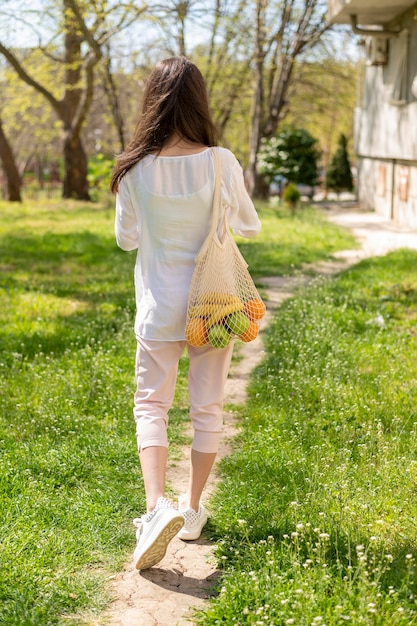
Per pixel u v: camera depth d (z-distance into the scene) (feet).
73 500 11.54
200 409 10.18
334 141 189.16
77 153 88.07
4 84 101.09
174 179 9.44
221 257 9.54
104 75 94.17
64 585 9.21
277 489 11.93
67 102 86.53
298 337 21.29
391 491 11.51
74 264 38.70
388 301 26.86
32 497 11.45
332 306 25.18
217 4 79.87
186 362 20.07
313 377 17.44
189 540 10.58
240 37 90.22
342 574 9.05
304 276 35.04
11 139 166.81
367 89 72.08
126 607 8.97
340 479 11.79
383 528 10.19
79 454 13.21
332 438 14.17
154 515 8.98
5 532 10.32
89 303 27.96
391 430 14.55
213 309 9.47
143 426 9.82
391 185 63.93
